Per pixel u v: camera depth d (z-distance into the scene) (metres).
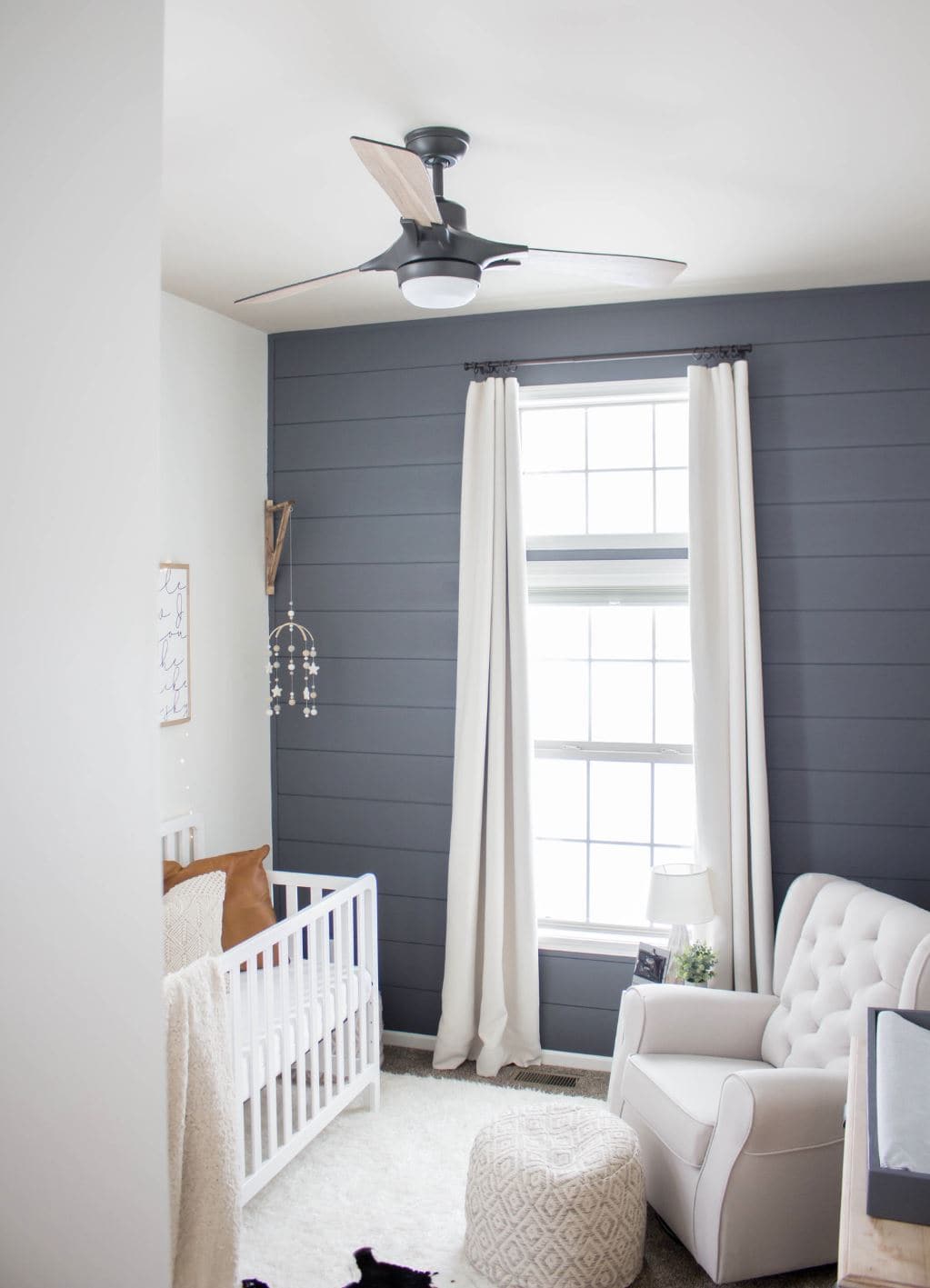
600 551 3.98
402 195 2.03
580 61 2.05
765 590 3.75
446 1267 2.71
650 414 4.00
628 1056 3.13
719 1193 2.56
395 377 4.11
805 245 3.22
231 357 4.01
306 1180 3.12
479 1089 3.74
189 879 3.42
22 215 1.20
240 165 2.55
